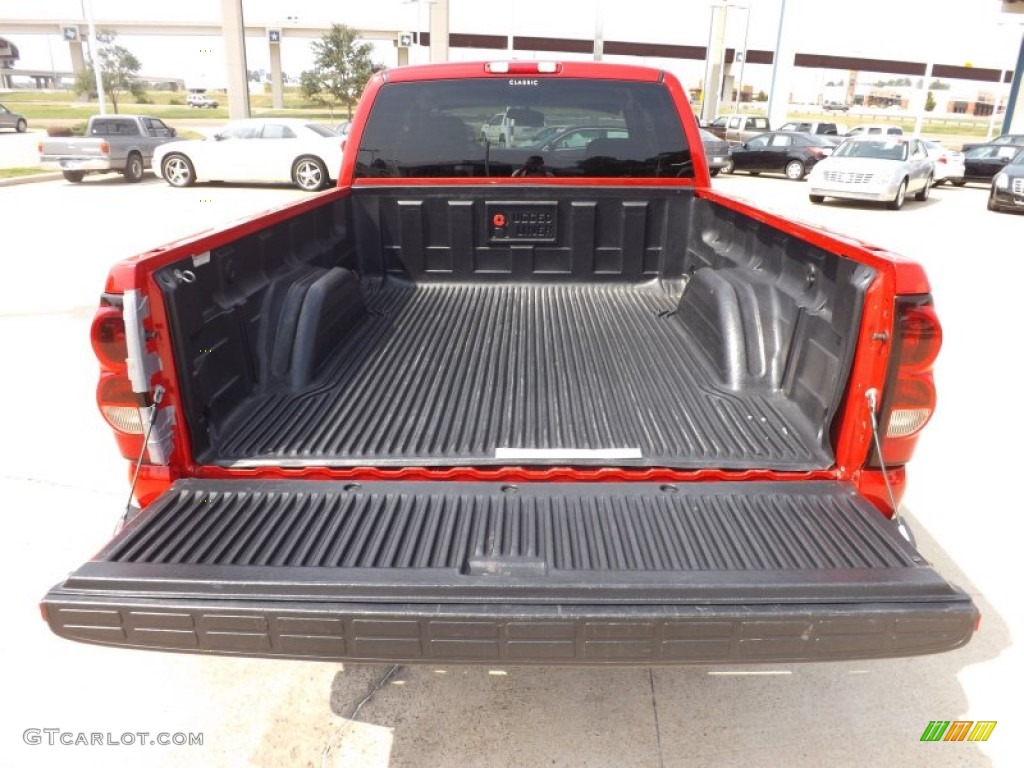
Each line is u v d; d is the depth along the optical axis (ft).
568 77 13.20
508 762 8.12
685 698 9.05
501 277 14.64
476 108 13.48
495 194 14.06
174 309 7.47
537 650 6.10
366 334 12.17
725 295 10.41
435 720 8.71
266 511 7.28
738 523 7.14
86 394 17.95
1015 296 28.73
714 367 10.41
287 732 8.54
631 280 14.58
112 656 9.77
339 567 6.42
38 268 30.55
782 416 9.02
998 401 18.08
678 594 6.14
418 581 6.22
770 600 6.12
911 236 43.83
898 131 106.22
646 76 13.21
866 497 7.71
